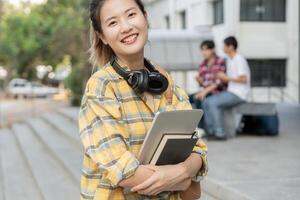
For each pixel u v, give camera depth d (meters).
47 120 16.08
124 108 1.98
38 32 37.69
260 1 16.64
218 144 7.62
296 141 7.84
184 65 12.37
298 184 4.95
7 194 7.19
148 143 1.93
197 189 2.15
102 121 1.92
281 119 11.19
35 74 48.22
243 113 8.25
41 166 8.78
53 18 36.78
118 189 1.96
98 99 1.95
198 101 8.30
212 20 17.17
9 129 16.97
